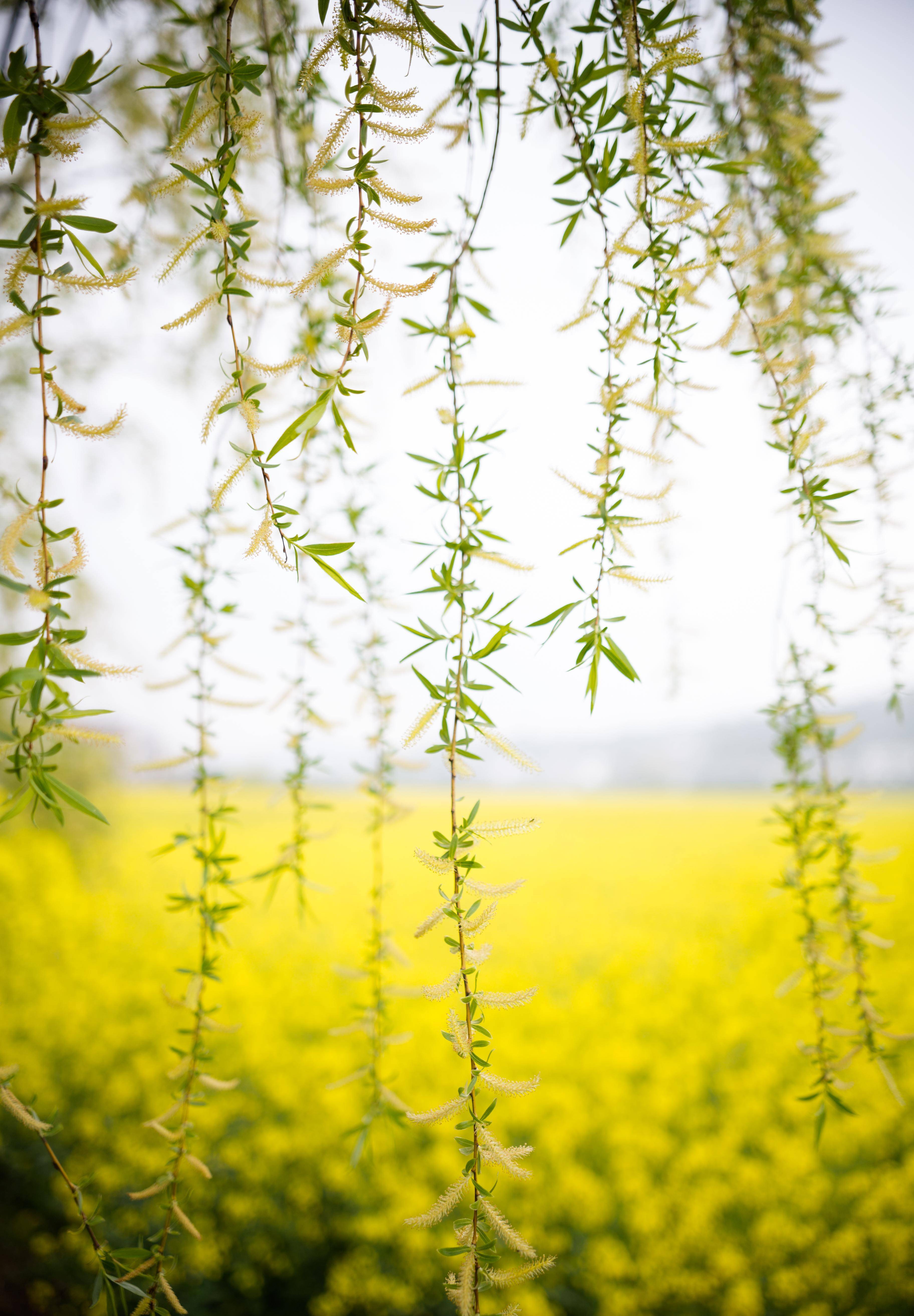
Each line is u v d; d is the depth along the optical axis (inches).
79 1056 81.7
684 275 25.8
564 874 149.5
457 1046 21.4
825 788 33.0
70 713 20.6
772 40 30.3
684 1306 59.8
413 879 122.6
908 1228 60.4
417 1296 61.9
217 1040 84.9
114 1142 71.9
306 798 33.0
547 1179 67.8
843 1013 83.4
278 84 32.3
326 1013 90.3
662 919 124.5
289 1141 70.0
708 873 147.6
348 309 21.7
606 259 25.5
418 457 23.9
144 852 147.4
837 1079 31.1
